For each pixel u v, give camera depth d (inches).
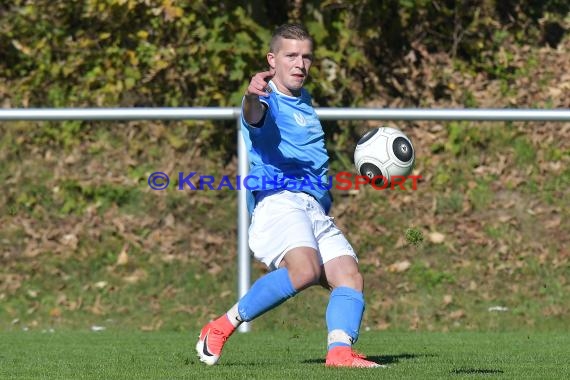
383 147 675.4
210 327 651.5
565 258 1200.2
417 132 1368.1
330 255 621.9
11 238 1258.6
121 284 1189.7
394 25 1455.5
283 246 604.7
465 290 1160.8
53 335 990.4
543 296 1147.9
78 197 1317.7
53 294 1177.4
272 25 1396.4
